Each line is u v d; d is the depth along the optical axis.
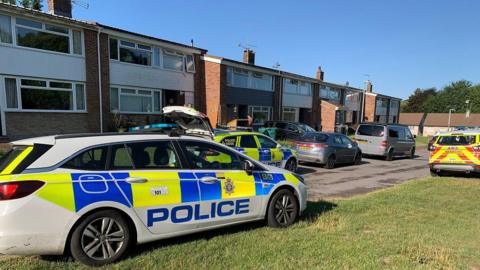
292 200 5.55
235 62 24.38
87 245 3.75
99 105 17.12
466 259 4.30
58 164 3.70
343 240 4.81
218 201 4.67
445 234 5.36
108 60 17.45
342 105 39.22
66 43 15.82
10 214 3.36
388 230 5.39
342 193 8.85
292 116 32.94
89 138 4.04
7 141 13.58
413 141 19.31
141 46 19.16
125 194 3.92
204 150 4.81
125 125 17.64
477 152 11.08
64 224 3.59
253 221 5.32
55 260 3.85
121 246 3.92
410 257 4.26
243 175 5.03
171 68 20.98
